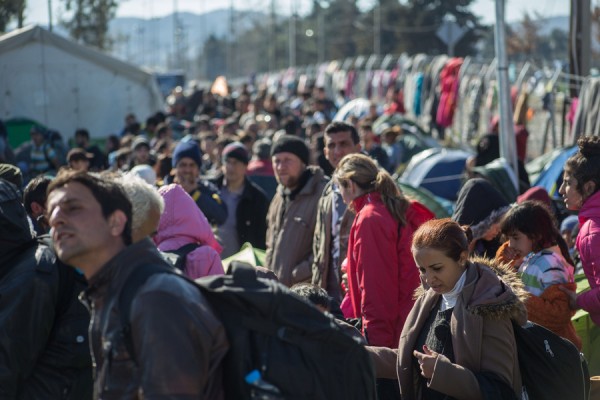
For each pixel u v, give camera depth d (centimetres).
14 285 442
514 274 460
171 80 6400
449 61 2777
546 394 447
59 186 335
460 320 430
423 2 8538
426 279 440
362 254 573
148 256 337
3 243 462
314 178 763
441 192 1547
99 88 2661
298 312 339
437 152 1662
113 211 334
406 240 577
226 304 335
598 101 1333
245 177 993
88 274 338
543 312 543
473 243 656
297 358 333
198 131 2280
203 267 520
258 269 532
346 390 342
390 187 591
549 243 561
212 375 331
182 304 319
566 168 584
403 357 461
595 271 555
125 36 5644
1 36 2525
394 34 8769
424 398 458
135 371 318
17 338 440
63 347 456
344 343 343
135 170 1014
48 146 1838
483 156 1241
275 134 1898
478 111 2438
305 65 11525
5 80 2506
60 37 2562
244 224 984
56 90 2589
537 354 443
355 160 608
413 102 3147
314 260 708
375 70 4397
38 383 456
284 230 763
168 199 552
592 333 647
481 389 419
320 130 1992
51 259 450
